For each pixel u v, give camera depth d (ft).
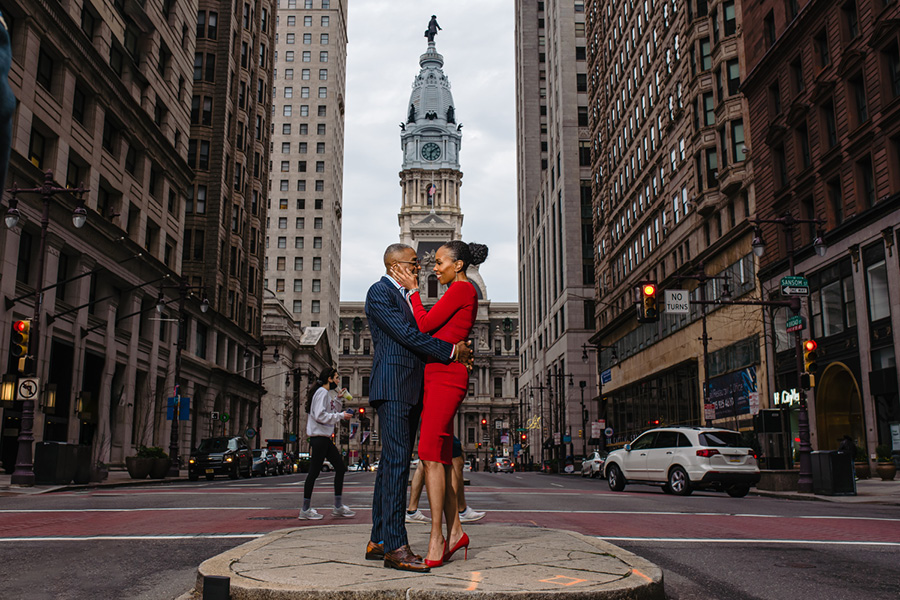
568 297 251.80
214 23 173.78
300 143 355.36
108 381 109.60
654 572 14.28
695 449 58.75
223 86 172.04
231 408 186.60
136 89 120.98
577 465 214.69
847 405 94.53
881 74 83.35
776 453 89.20
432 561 14.71
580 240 255.91
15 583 16.08
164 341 135.44
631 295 185.78
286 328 272.10
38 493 53.62
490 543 18.24
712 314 130.41
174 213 140.67
